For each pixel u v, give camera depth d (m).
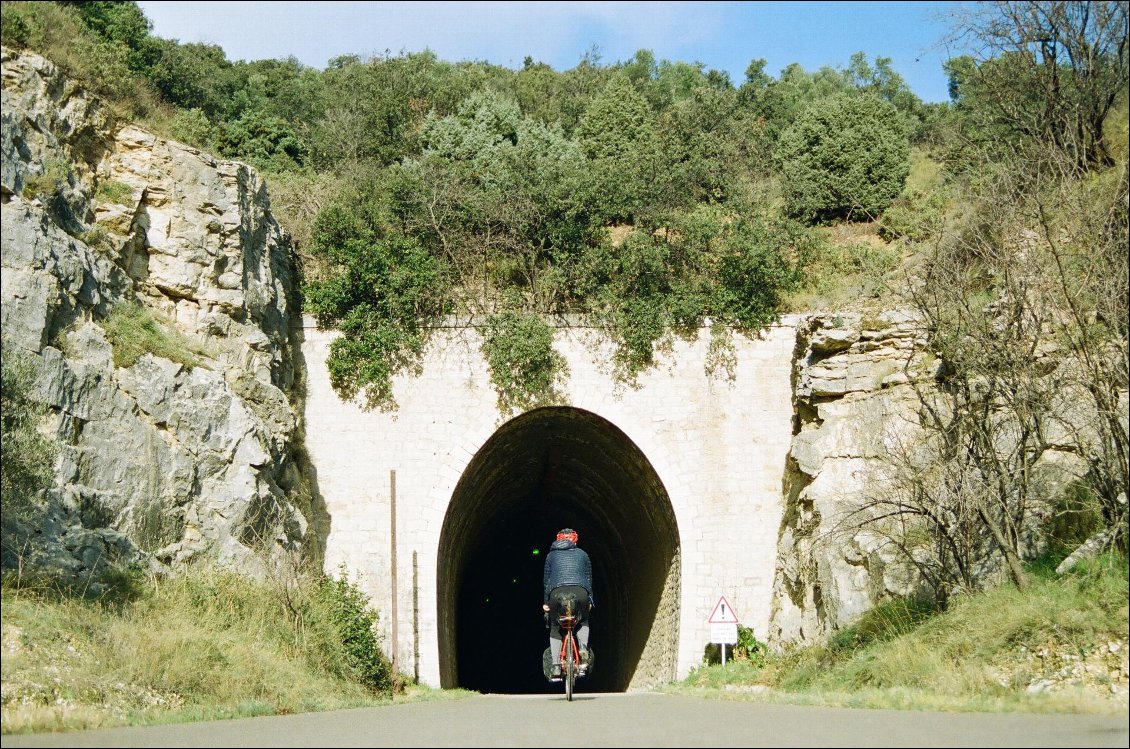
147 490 16.89
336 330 23.84
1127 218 13.34
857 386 21.53
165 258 19.84
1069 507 15.12
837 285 24.59
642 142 36.97
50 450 13.61
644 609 29.00
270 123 35.81
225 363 20.19
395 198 24.72
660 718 9.00
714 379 23.62
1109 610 11.50
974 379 16.72
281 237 23.59
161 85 36.25
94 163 19.09
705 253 24.73
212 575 17.11
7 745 7.23
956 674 11.67
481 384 23.58
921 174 32.91
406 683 21.83
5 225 15.18
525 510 36.72
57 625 11.92
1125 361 13.14
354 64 45.69
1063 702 9.23
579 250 24.41
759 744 6.75
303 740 7.46
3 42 17.59
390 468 23.31
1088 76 17.34
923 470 16.45
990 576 15.24
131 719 9.82
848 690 13.74
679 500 23.30
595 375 23.64
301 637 17.47
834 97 34.59
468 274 24.55
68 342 16.11
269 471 20.23
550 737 7.43
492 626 43.38
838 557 19.67
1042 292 14.58
